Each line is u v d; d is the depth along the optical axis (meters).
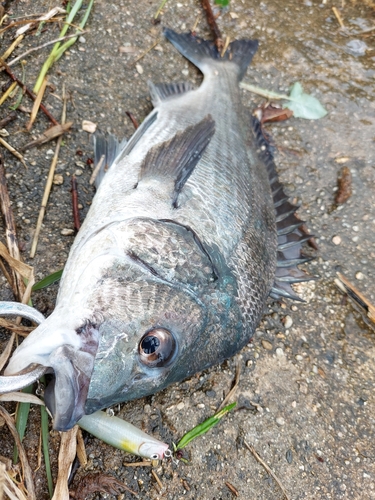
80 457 0.28
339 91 0.49
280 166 0.45
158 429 0.31
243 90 0.47
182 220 0.28
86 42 0.42
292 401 0.35
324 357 0.37
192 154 0.30
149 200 0.28
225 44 0.47
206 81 0.42
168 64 0.45
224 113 0.39
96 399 0.22
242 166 0.35
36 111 0.37
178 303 0.24
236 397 0.33
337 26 0.51
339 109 0.48
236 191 0.32
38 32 0.40
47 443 0.27
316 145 0.46
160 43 0.45
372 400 0.37
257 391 0.34
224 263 0.28
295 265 0.36
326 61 0.49
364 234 0.44
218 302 0.26
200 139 0.31
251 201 0.33
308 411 0.35
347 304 0.40
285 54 0.49
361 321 0.40
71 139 0.38
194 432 0.31
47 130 0.36
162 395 0.32
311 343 0.38
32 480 0.26
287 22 0.50
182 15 0.47
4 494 0.24
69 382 0.20
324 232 0.43
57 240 0.33
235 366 0.34
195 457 0.31
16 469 0.26
